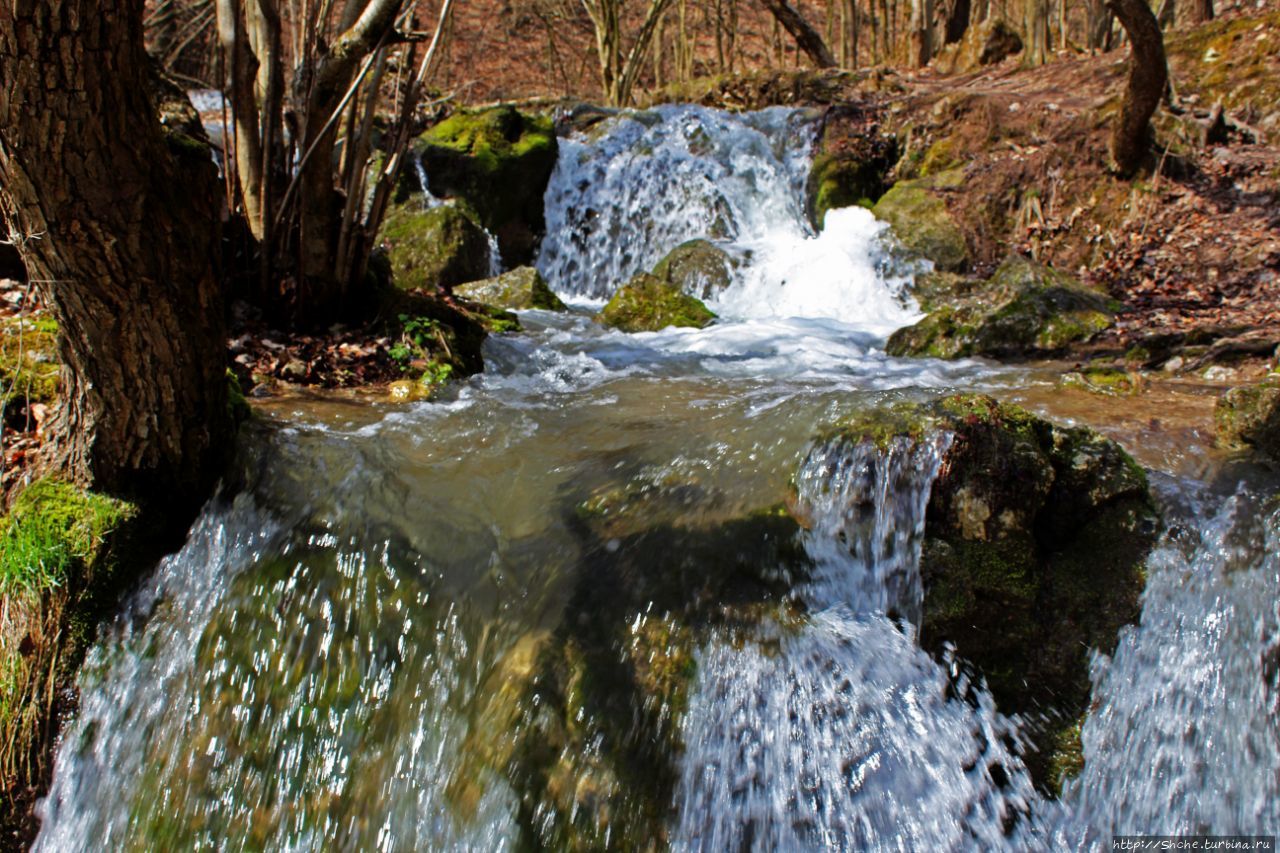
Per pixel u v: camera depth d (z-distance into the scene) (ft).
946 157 32.17
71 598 9.77
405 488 11.37
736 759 9.11
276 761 9.43
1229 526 10.09
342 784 9.20
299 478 11.34
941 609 9.89
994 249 28.27
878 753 9.36
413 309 16.51
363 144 15.31
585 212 33.06
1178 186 27.12
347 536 10.61
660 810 8.73
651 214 33.17
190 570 10.54
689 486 11.21
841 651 9.71
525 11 76.54
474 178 30.17
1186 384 15.30
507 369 16.90
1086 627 10.07
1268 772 9.10
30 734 9.43
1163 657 9.88
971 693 9.86
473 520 10.96
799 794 9.10
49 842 9.31
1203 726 9.53
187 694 9.84
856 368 17.98
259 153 15.19
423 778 9.01
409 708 9.46
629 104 51.37
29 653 9.52
